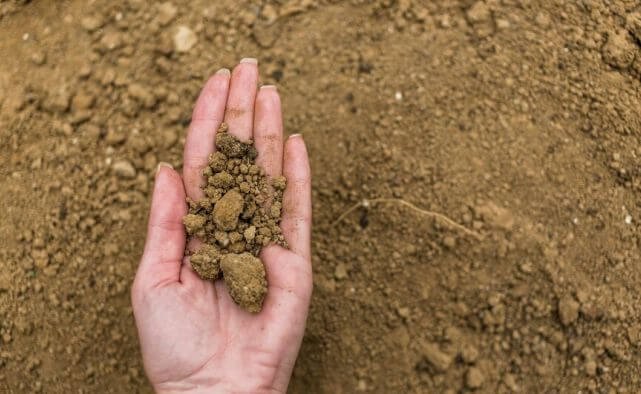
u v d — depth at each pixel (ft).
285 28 1.75
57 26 1.76
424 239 1.66
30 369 1.64
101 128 1.70
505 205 1.66
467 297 1.65
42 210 1.67
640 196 1.69
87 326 1.64
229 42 1.75
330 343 1.65
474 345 1.65
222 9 1.76
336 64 1.72
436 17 1.75
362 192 1.68
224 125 1.49
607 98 1.72
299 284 1.42
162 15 1.76
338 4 1.76
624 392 1.65
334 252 1.67
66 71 1.73
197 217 1.43
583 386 1.65
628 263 1.67
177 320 1.36
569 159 1.69
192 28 1.75
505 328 1.65
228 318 1.41
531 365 1.65
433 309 1.65
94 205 1.67
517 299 1.65
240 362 1.39
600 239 1.67
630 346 1.66
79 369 1.64
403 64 1.72
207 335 1.38
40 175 1.68
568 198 1.67
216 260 1.41
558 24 1.75
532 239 1.65
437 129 1.69
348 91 1.71
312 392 1.65
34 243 1.65
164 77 1.73
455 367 1.65
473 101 1.70
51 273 1.65
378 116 1.69
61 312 1.65
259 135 1.49
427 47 1.73
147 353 1.38
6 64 1.73
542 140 1.69
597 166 1.69
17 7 1.76
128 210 1.67
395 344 1.65
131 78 1.73
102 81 1.72
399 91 1.70
